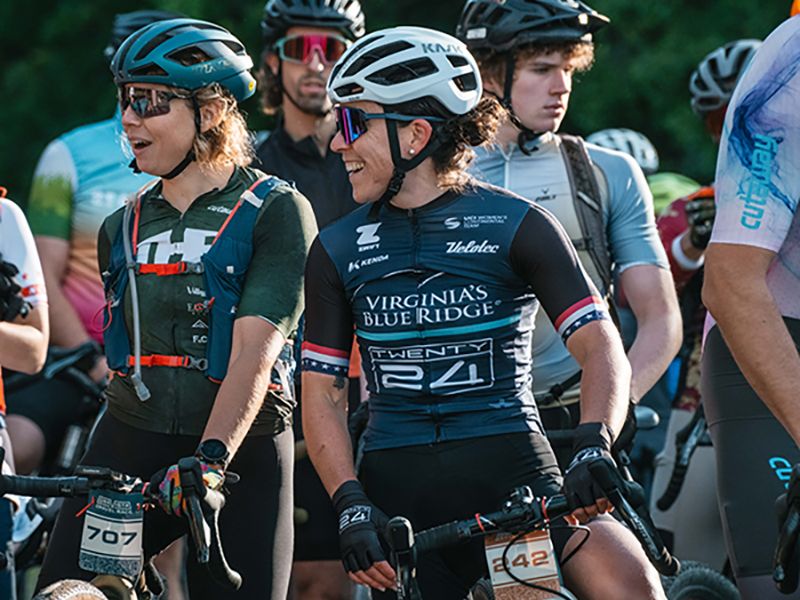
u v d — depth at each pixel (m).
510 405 9.74
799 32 9.39
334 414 9.95
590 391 9.34
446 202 9.80
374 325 9.81
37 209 16.17
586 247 12.52
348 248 9.89
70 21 36.41
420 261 9.69
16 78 36.56
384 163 9.71
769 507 9.95
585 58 12.77
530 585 9.30
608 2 32.25
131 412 10.84
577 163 12.73
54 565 10.48
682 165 32.91
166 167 10.74
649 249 12.80
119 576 10.09
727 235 9.32
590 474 8.83
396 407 9.83
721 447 10.35
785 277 9.88
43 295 11.74
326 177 15.30
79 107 36.44
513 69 12.56
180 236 10.81
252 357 10.41
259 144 15.68
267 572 10.87
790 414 9.12
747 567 9.99
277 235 10.79
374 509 9.48
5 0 37.97
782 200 9.31
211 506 9.59
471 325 9.67
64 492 9.70
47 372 15.75
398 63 9.62
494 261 9.66
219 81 10.76
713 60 17.05
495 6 12.62
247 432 10.64
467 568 10.00
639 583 9.43
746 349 9.23
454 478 9.68
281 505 11.01
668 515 14.21
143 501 10.02
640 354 12.52
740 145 9.38
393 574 9.23
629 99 32.25
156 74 10.59
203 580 10.91
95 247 16.11
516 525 9.03
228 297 10.75
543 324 12.30
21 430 15.52
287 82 15.34
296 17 15.27
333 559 14.57
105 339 11.04
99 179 16.11
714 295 9.38
